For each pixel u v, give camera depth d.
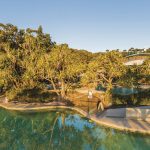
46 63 48.06
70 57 49.69
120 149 25.92
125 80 42.34
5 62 52.53
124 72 41.62
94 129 33.00
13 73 51.38
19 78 52.16
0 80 49.06
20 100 50.31
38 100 50.00
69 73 47.00
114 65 41.22
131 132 30.48
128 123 33.09
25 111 43.62
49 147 27.44
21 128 35.31
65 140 29.66
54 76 49.53
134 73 43.09
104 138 29.62
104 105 45.28
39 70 48.69
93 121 35.81
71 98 52.78
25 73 50.16
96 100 50.47
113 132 31.34
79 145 27.69
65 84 51.09
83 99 51.62
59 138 30.56
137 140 28.38
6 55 54.22
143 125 32.09
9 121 38.69
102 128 33.12
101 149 26.17
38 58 50.97
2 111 44.06
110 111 37.12
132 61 87.25
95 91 57.66
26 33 80.38
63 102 48.78
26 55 57.25
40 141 29.52
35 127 35.72
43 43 73.19
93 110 42.41
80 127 34.78
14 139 30.61
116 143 27.77
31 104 47.19
